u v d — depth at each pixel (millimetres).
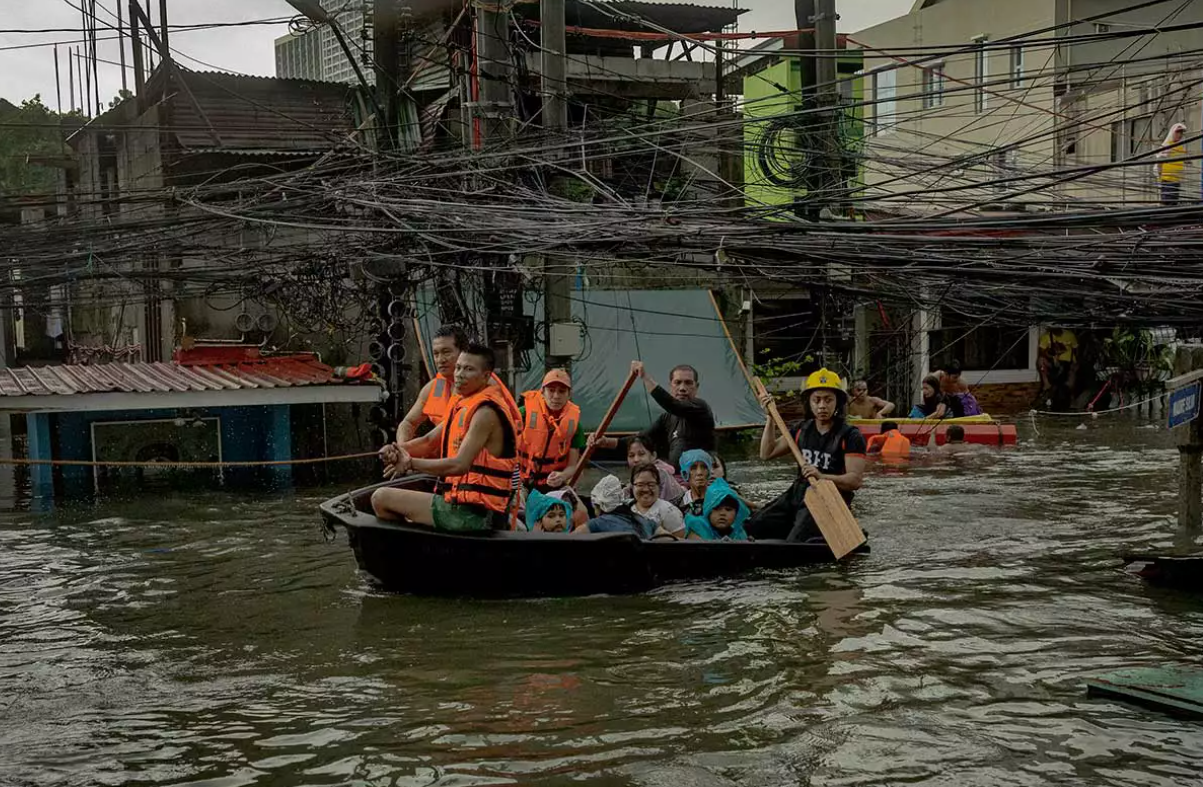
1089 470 13297
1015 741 4742
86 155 22891
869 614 6785
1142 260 6984
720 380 17000
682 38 10938
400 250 11586
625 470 14234
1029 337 21391
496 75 12773
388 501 7340
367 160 12680
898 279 8398
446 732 4945
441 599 7379
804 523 8273
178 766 4641
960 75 20516
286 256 12367
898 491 11773
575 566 7234
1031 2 19094
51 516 11555
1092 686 5312
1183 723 4918
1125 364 21109
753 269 8547
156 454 14383
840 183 11523
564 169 10742
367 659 6066
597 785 4359
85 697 5547
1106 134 16688
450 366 7898
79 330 25688
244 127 18703
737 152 12516
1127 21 18359
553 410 8727
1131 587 7434
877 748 4688
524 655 6074
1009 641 6207
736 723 5000
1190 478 9273
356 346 17297
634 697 5355
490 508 7234
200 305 17328
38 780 4520
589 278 17125
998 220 7039
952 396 16828
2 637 6773
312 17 12391
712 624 6617
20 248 13555
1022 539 9086
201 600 7609
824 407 8500
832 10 13289
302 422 15586
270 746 4836
